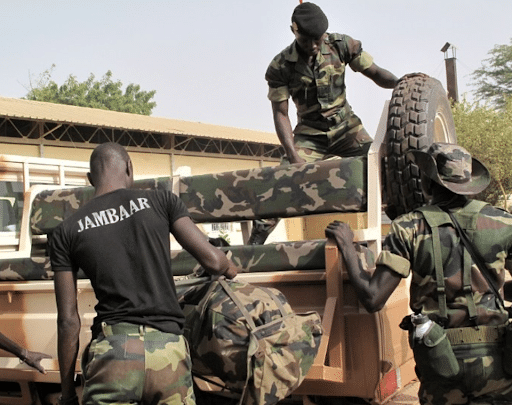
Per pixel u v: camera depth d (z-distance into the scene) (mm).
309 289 3605
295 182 3820
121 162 3045
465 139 28062
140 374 2658
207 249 2895
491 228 2920
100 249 2779
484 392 2879
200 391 3785
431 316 2951
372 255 3670
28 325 4375
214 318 2984
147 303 2730
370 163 3695
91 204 2879
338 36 4809
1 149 22797
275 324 2957
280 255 3707
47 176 6082
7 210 5852
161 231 2826
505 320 2906
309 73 4770
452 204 3018
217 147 30562
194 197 4094
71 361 2869
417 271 2986
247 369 2836
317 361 3311
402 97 3986
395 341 3721
